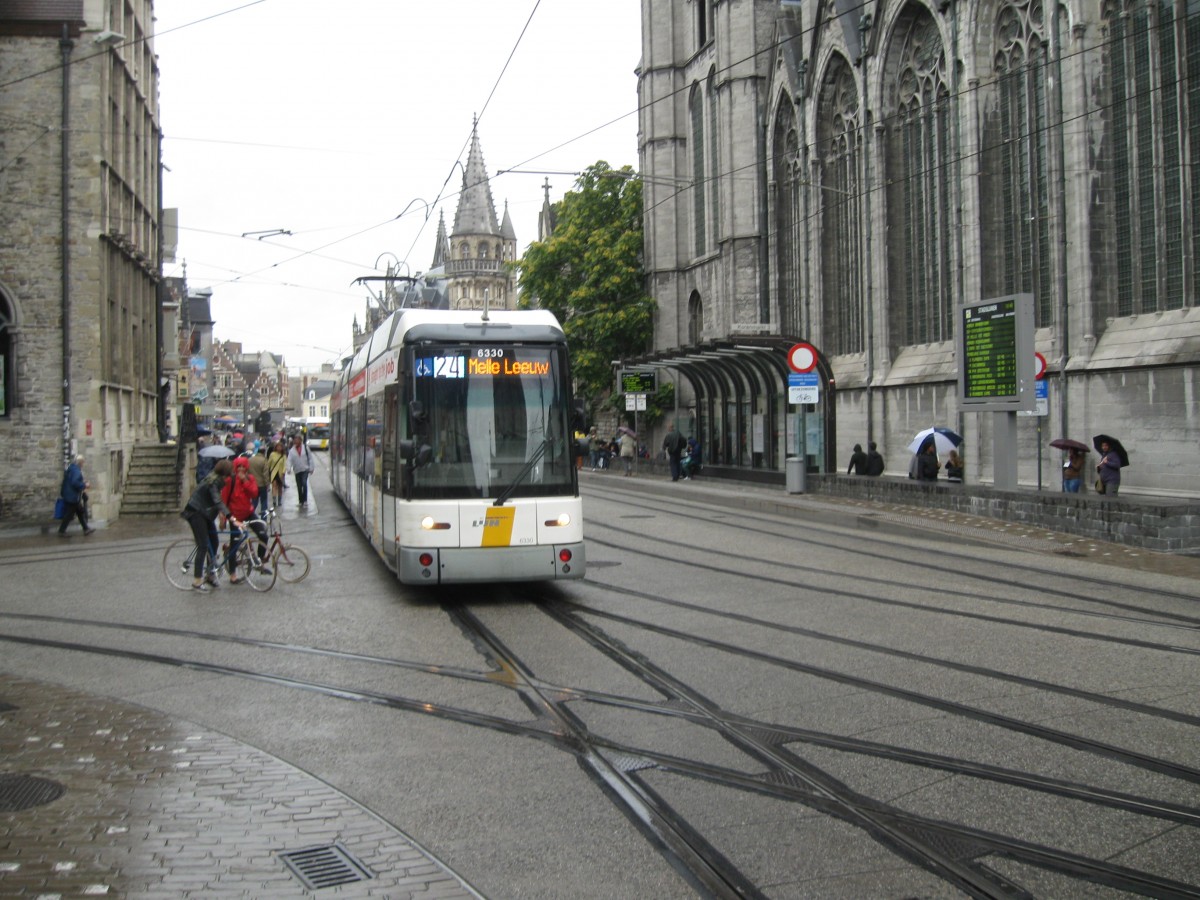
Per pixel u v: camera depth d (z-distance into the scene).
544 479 14.50
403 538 14.28
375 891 5.44
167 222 49.91
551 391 14.72
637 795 6.86
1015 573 16.09
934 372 35.78
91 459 28.45
